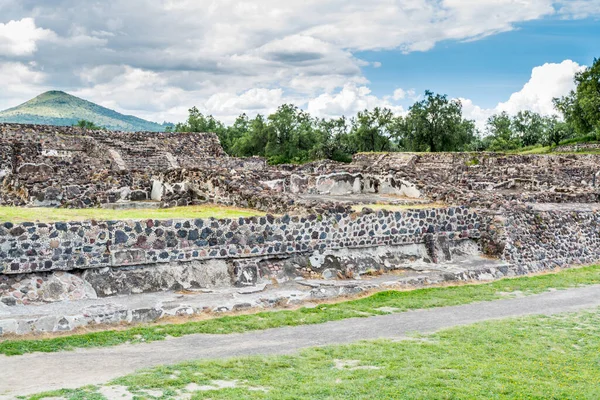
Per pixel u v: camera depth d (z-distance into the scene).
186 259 14.24
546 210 22.44
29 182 21.05
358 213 17.44
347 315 13.51
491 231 20.17
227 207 19.45
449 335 11.99
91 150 42.50
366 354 10.54
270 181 24.36
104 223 13.18
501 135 102.38
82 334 11.18
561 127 90.38
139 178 22.52
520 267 19.42
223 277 14.69
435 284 17.11
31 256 12.27
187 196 20.69
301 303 14.34
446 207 19.70
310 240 16.30
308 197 24.17
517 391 8.98
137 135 47.25
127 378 8.77
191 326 12.03
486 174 37.34
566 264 21.02
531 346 11.46
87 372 9.13
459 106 85.12
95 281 12.98
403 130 87.25
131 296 13.11
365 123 88.75
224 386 8.68
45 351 10.12
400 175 25.56
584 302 15.54
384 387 8.85
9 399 7.79
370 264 17.31
